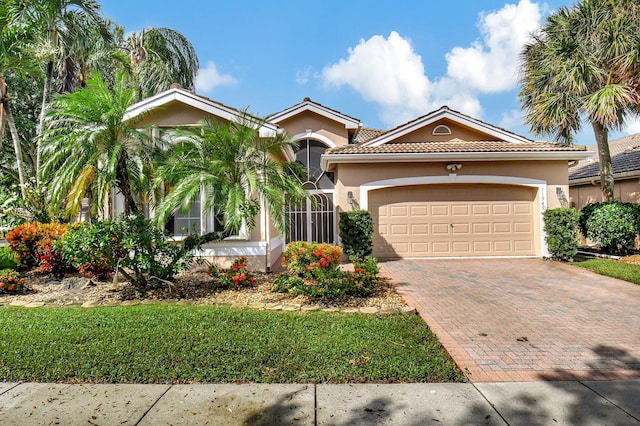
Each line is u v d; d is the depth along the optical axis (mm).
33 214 12695
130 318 6148
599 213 13109
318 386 3943
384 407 3545
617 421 3314
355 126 16562
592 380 4129
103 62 16266
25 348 4852
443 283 9234
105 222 7934
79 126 9320
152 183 9383
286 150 11156
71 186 9227
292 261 8430
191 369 4266
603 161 14336
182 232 10578
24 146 22250
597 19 12164
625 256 12703
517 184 13164
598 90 12133
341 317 6297
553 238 12492
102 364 4391
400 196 13492
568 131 14117
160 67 19422
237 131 8859
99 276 8953
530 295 7988
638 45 11289
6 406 3566
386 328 5699
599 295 7945
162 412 3457
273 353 4703
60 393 3807
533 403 3627
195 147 9102
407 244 13422
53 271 9344
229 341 5105
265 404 3594
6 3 13055
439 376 4152
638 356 4777
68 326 5762
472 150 12859
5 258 9688
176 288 8453
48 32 14227
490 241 13383
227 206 8164
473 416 3398
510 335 5586
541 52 14023
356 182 13266
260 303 7316
